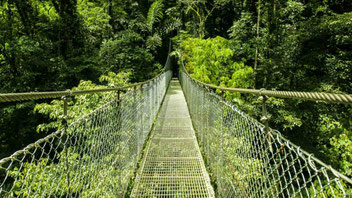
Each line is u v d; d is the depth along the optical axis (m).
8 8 7.01
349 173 3.99
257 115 5.54
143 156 2.78
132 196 2.01
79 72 6.82
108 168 1.49
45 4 7.87
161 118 4.93
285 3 6.02
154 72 11.52
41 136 6.17
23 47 5.96
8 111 5.60
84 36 8.15
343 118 4.91
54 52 7.46
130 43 10.18
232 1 9.99
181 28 15.84
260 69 5.83
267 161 0.87
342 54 5.11
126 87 1.87
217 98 2.02
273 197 0.83
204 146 2.89
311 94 0.56
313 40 5.63
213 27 12.52
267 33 6.02
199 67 6.56
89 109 3.39
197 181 2.32
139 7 15.70
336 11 6.27
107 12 11.38
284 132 5.86
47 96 0.81
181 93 9.83
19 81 6.37
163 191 2.16
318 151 5.18
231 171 1.54
